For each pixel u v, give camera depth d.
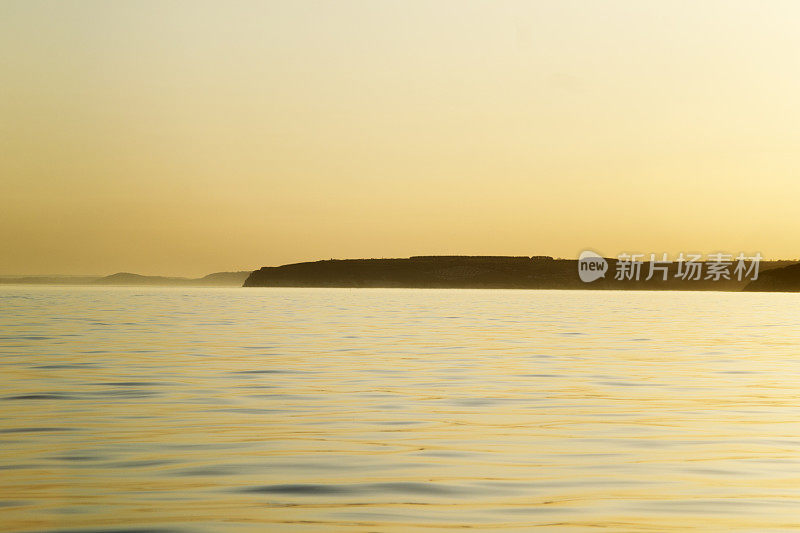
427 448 13.82
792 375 24.52
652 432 15.31
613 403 18.88
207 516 9.82
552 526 9.45
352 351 31.75
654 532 9.25
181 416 16.94
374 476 11.84
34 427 15.59
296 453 13.40
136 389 20.98
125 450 13.55
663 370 25.77
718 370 25.86
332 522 9.59
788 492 11.02
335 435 14.95
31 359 28.30
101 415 17.03
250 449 13.69
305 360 28.25
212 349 32.34
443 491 11.02
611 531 9.27
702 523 9.59
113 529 9.32
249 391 20.64
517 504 10.38
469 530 9.28
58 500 10.50
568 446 14.02
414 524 9.52
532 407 18.25
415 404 18.61
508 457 13.14
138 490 11.01
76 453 13.30
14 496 10.68
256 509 10.12
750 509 10.18
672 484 11.43
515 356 30.05
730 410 17.89
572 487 11.26
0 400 19.11
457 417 16.91
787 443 14.34
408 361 28.03
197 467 12.37
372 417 16.88
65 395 19.92
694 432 15.30
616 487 11.27
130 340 36.81
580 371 25.38
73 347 33.03
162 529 9.31
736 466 12.54
